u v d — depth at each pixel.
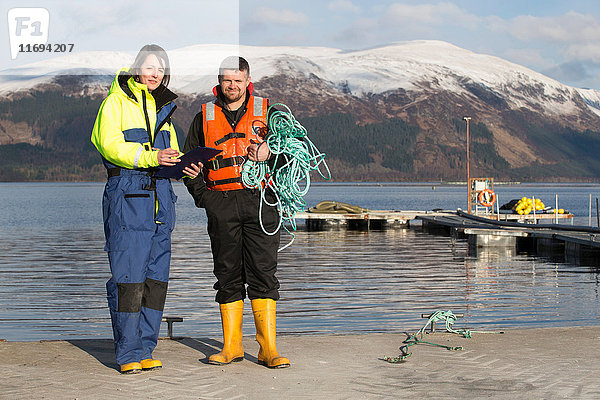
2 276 14.98
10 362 4.04
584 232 21.16
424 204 73.88
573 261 17.92
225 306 4.14
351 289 12.55
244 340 4.88
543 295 11.77
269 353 4.01
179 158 3.70
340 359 4.14
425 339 4.72
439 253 20.17
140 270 3.79
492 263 17.44
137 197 3.77
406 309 10.26
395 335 4.92
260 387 3.52
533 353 4.25
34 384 3.54
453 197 104.00
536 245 21.55
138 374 3.78
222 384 3.57
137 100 3.84
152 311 3.91
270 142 4.00
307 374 3.78
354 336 4.89
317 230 31.06
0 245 23.77
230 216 4.02
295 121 4.01
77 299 11.70
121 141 3.75
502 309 10.23
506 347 4.43
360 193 128.00
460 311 10.05
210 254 19.98
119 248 3.76
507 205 39.47
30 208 61.09
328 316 9.67
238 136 4.00
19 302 11.37
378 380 3.65
